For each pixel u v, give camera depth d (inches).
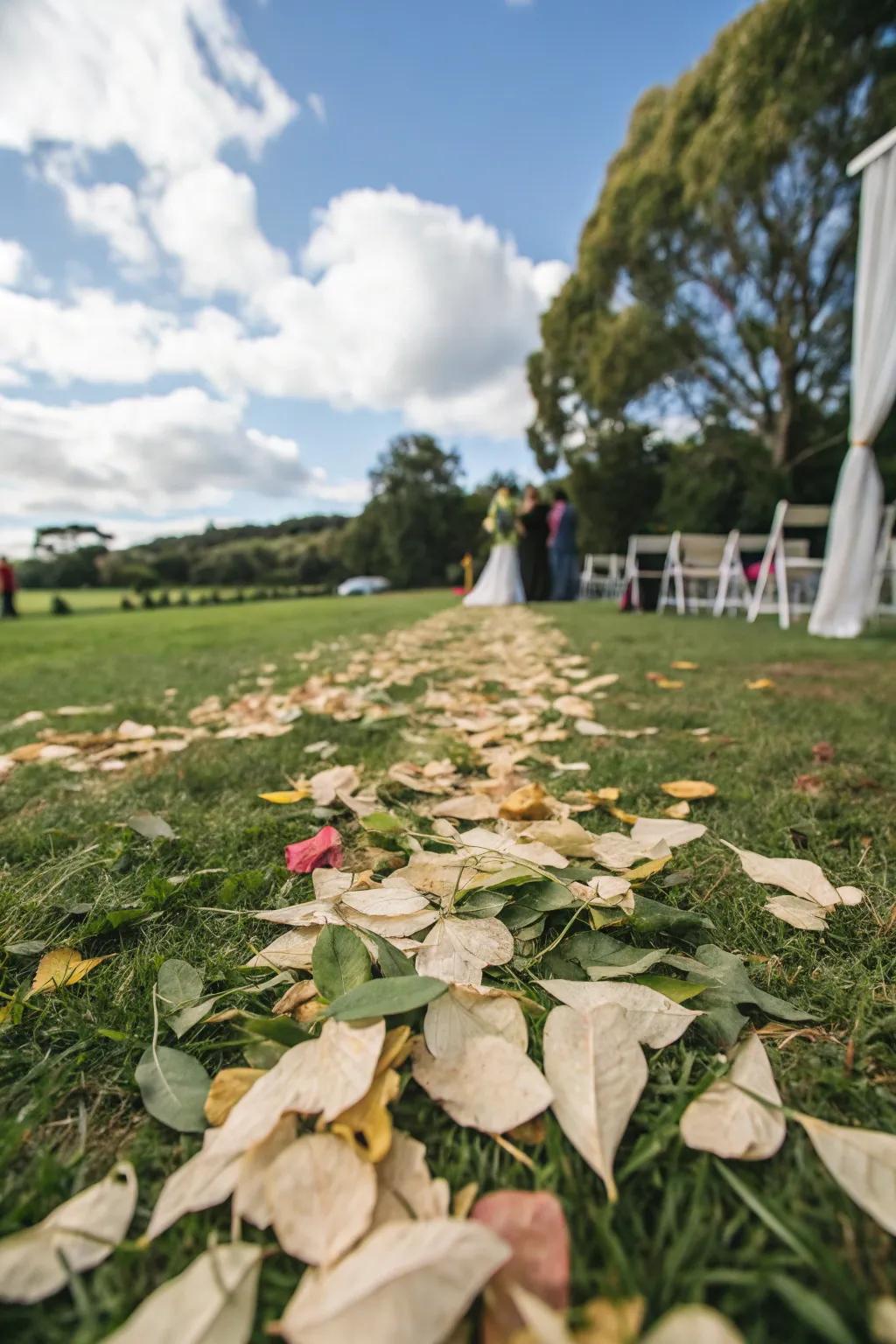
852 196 427.5
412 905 31.7
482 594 402.6
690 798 53.2
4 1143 21.1
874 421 165.3
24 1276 15.9
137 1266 17.1
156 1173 20.5
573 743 71.1
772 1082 21.9
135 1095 24.0
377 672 124.2
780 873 36.9
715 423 573.9
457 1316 13.2
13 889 39.7
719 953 29.9
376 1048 20.9
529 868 34.8
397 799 55.0
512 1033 23.4
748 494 486.9
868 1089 22.8
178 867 42.6
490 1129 19.6
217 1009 28.0
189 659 167.3
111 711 98.9
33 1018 28.0
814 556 408.8
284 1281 16.0
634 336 510.9
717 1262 16.9
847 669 117.6
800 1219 17.9
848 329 491.5
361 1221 16.2
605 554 667.4
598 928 33.2
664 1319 13.4
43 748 72.4
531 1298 13.3
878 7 351.3
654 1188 19.2
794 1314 15.7
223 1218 18.3
